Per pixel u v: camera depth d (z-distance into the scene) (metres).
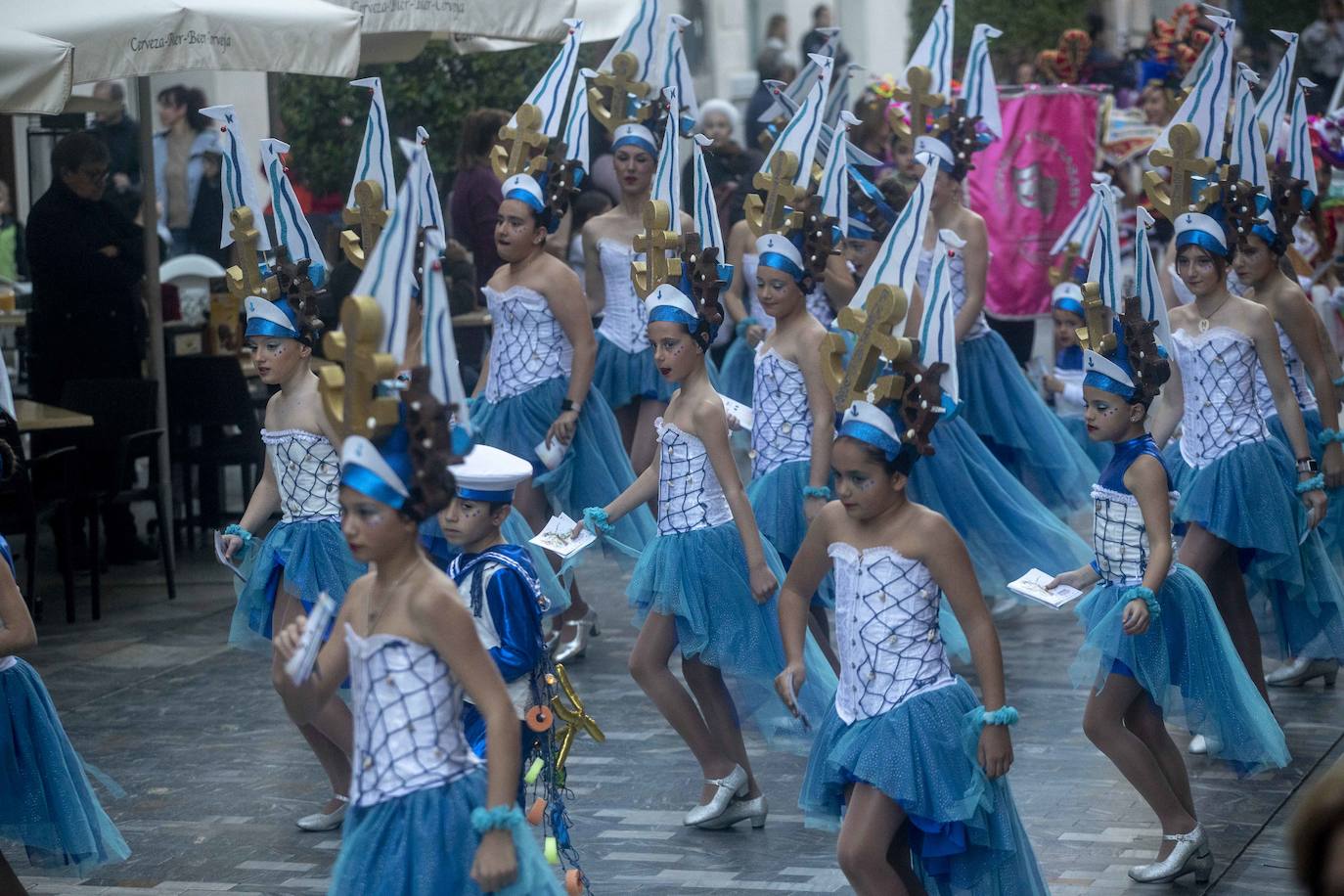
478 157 23.69
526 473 9.62
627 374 18.03
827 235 13.91
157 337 20.73
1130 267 26.97
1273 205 14.30
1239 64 14.13
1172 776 10.91
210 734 14.78
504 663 9.25
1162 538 10.73
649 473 12.55
